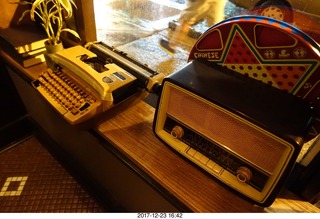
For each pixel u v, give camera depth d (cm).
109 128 91
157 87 87
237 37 62
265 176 60
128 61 102
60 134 155
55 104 90
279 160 55
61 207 142
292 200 71
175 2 103
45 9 106
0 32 129
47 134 177
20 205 141
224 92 62
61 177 158
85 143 129
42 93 96
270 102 58
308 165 71
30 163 166
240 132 60
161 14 110
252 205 69
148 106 103
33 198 145
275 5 71
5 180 154
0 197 144
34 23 144
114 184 130
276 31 54
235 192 67
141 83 92
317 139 70
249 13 78
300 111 56
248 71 65
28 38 124
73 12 116
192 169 78
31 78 119
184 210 74
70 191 150
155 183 82
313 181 70
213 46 69
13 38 123
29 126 189
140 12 118
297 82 57
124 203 135
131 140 87
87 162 145
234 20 61
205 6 92
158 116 77
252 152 60
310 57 52
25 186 151
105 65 94
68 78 96
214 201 70
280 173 55
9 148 174
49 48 107
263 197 61
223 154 68
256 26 57
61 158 170
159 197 95
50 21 120
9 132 175
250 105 58
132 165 88
